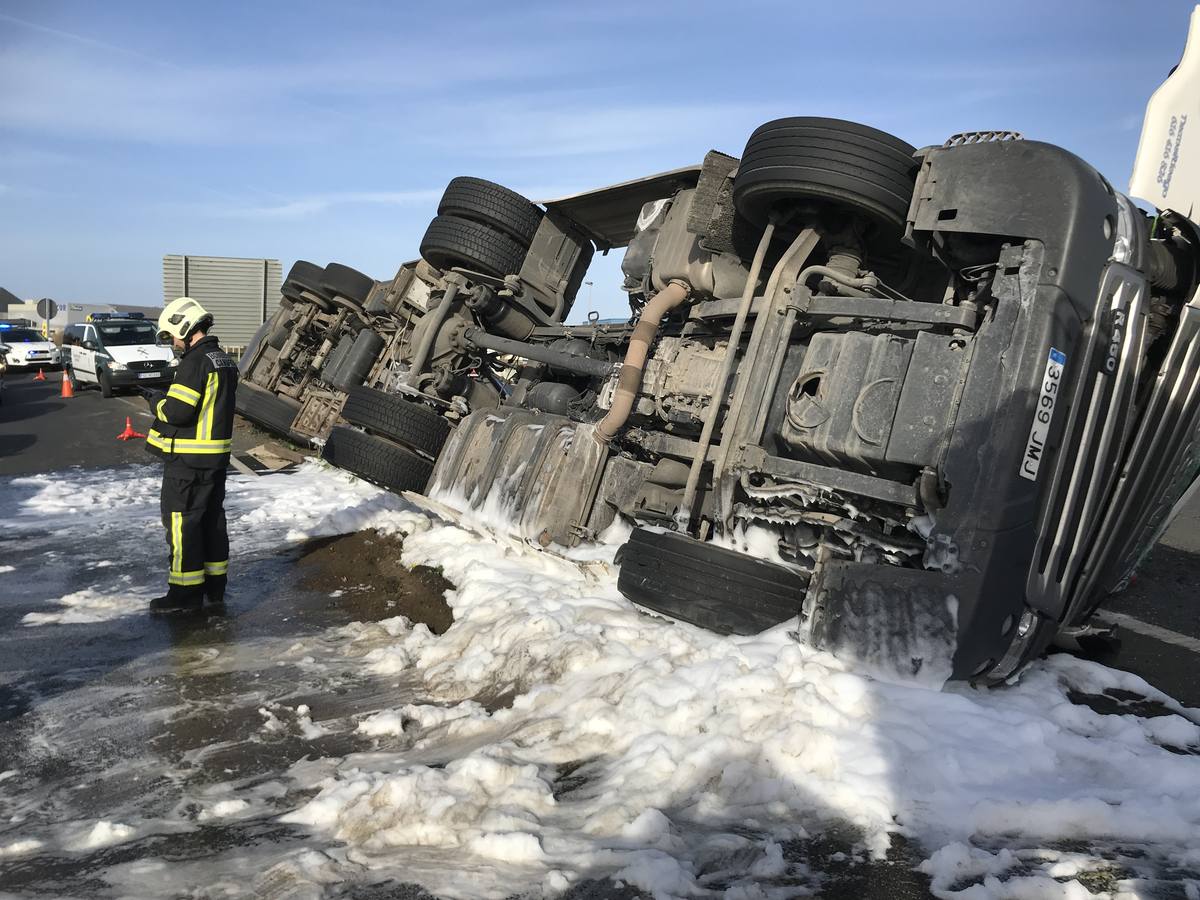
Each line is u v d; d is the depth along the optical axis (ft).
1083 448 13.43
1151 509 15.94
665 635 14.51
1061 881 8.45
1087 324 13.17
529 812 10.27
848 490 14.03
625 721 12.14
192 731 13.51
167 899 8.80
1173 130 14.76
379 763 12.23
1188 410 15.38
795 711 11.50
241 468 41.32
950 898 8.35
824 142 14.85
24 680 15.70
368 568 23.54
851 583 13.32
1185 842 9.34
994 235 13.34
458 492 22.50
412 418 24.48
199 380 19.62
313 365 45.62
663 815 9.75
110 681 15.66
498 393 29.04
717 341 18.38
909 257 17.63
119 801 11.23
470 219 27.94
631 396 18.63
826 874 8.82
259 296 92.07
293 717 14.05
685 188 20.58
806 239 15.83
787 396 15.21
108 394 73.10
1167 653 17.51
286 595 21.44
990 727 11.48
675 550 14.76
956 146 13.96
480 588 18.89
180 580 19.94
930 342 13.66
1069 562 13.82
